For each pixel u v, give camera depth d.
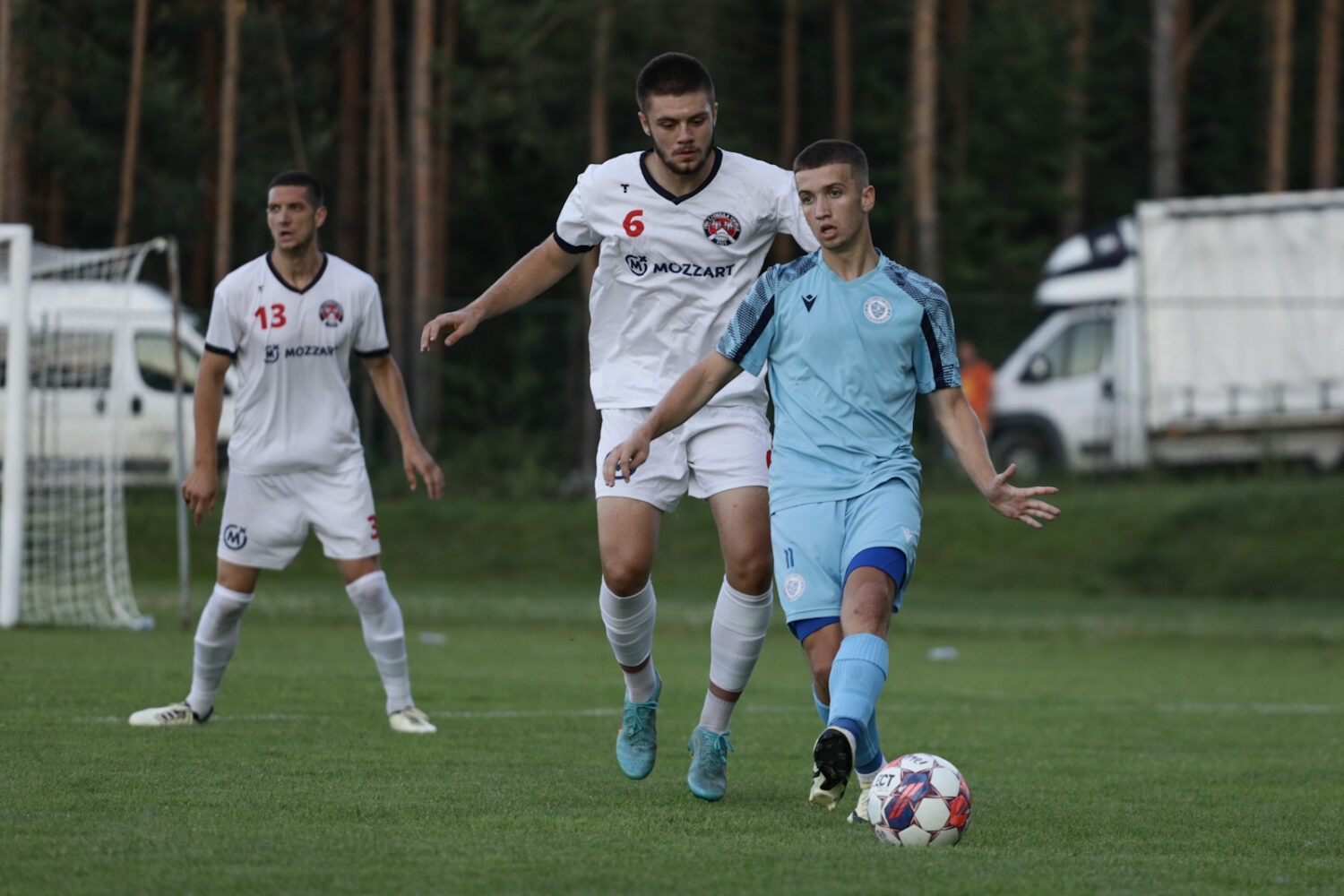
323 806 16.88
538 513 76.25
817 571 16.73
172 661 34.94
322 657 38.75
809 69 134.75
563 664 40.25
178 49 119.69
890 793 15.43
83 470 53.66
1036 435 81.31
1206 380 79.75
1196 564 71.81
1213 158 144.50
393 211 107.62
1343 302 79.31
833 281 17.03
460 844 14.70
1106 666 44.66
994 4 130.50
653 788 19.27
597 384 19.39
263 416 24.34
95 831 15.00
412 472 25.50
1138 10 144.75
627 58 113.56
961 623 57.28
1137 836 16.67
